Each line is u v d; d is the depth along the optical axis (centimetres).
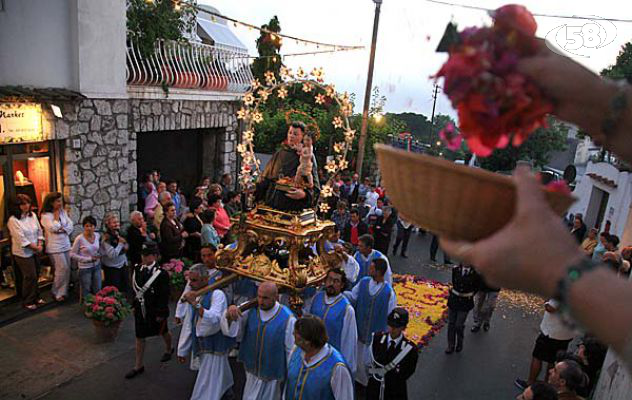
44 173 684
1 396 478
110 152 768
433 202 83
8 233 656
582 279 56
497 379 597
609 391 450
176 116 922
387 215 910
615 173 1141
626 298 53
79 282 680
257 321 428
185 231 783
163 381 525
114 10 735
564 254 59
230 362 565
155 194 865
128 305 623
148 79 838
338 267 520
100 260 686
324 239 520
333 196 980
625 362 52
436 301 820
